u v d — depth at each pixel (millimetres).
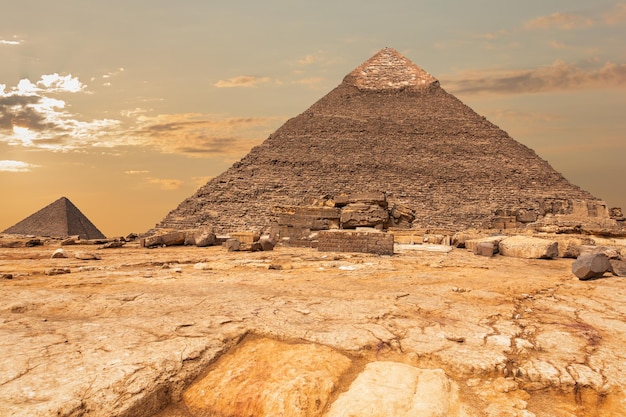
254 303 12758
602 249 24828
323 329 10406
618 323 12023
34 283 16766
